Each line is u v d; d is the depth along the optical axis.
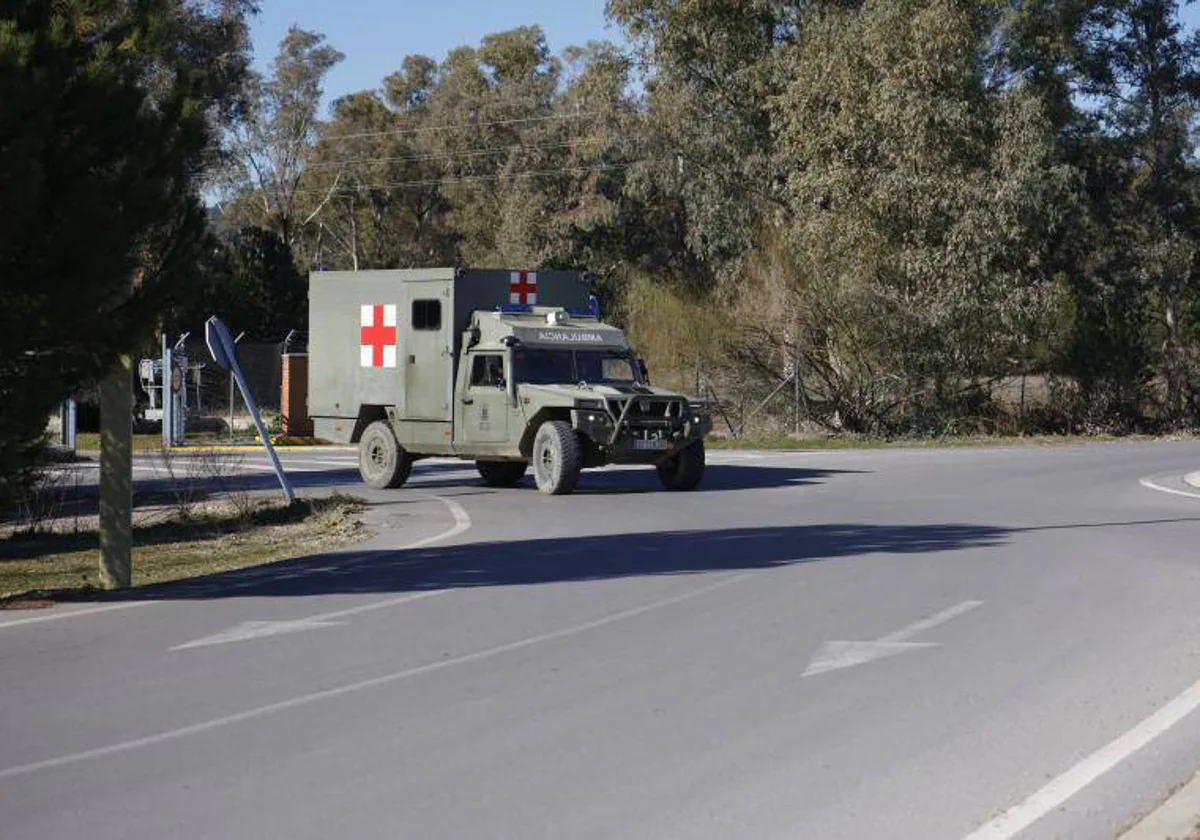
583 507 19.03
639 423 20.52
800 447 34.28
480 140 79.38
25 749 6.96
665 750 6.82
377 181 80.44
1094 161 51.41
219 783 6.35
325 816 5.86
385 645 9.49
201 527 18.11
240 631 10.09
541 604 11.07
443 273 21.77
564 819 5.80
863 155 38.41
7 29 10.57
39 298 10.90
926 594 11.34
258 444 34.97
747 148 48.88
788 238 39.31
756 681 8.27
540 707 7.70
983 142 37.25
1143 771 6.43
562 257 66.19
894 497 20.22
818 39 39.94
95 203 11.00
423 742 7.00
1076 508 18.59
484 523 17.30
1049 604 10.86
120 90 11.42
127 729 7.33
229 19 46.44
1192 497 20.31
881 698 7.83
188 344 45.97
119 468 12.49
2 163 10.34
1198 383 40.91
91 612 11.09
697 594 11.43
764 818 5.81
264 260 52.66
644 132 52.75
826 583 11.93
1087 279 46.91
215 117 48.06
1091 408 39.91
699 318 39.25
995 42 47.34
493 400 21.30
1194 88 51.56
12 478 12.16
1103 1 51.28
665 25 48.97
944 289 36.53
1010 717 7.41
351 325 23.09
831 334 38.28
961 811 5.89
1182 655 8.93
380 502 20.25
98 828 5.75
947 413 37.91
